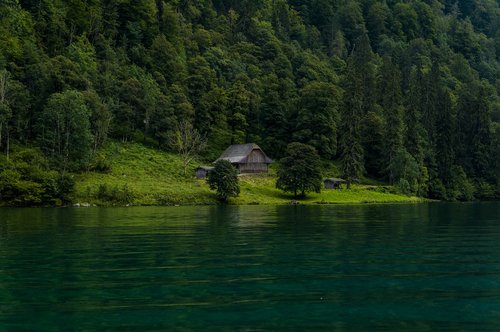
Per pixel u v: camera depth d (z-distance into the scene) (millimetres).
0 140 95938
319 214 61031
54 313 13758
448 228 40625
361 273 19703
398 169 129000
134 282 17812
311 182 104812
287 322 12961
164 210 70812
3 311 13945
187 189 98375
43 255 24375
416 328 12531
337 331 12211
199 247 27609
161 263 21969
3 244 28922
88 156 101188
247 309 14195
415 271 20203
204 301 15078
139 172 107250
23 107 103938
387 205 95125
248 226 41812
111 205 84625
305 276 19016
